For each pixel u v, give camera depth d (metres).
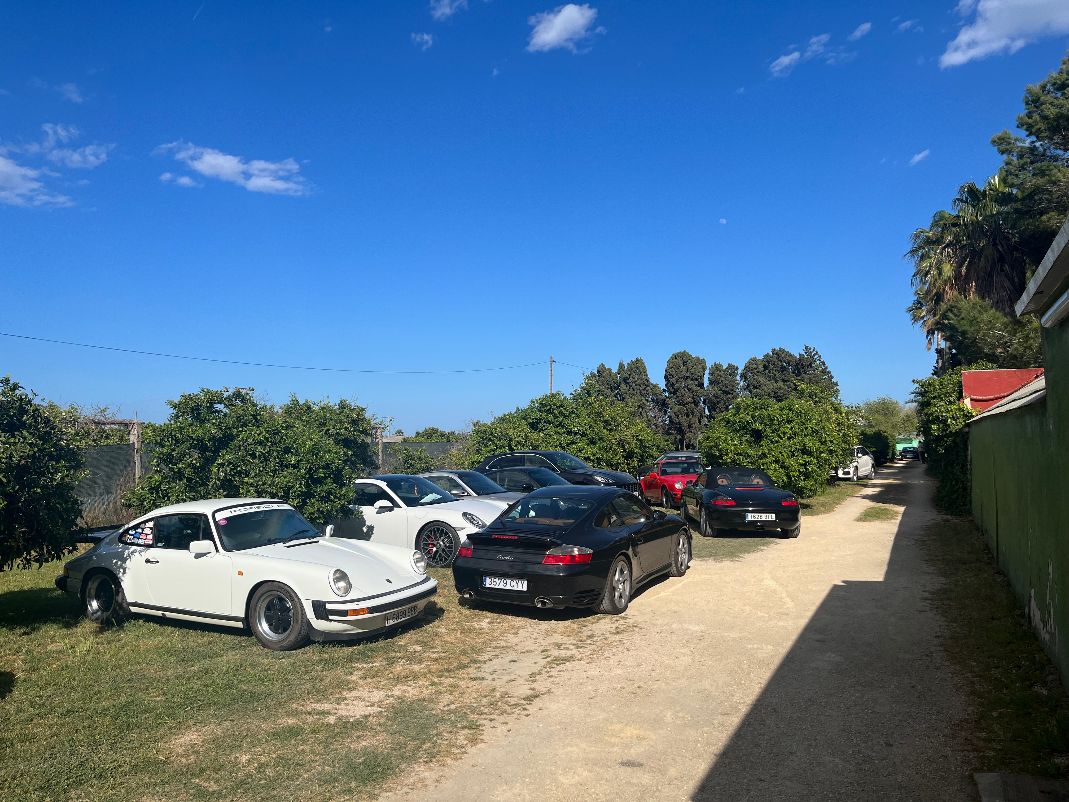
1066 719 4.84
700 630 7.62
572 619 8.14
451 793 4.20
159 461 9.82
